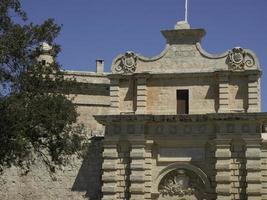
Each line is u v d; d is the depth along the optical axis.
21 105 36.97
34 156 53.75
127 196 50.31
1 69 38.00
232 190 48.41
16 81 38.72
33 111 37.50
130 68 52.00
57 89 40.91
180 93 51.44
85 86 64.75
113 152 50.84
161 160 50.28
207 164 49.44
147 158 50.38
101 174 53.19
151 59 52.03
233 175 48.62
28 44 39.41
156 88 51.72
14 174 55.44
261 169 48.91
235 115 48.38
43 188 54.84
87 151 54.59
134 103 51.62
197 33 51.72
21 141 36.50
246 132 48.56
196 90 50.94
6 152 37.50
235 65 50.03
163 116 49.66
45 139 45.25
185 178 50.03
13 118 36.41
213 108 50.31
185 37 52.03
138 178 49.66
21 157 39.25
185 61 51.56
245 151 48.53
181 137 49.94
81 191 54.25
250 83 49.47
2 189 55.22
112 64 52.41
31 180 55.09
